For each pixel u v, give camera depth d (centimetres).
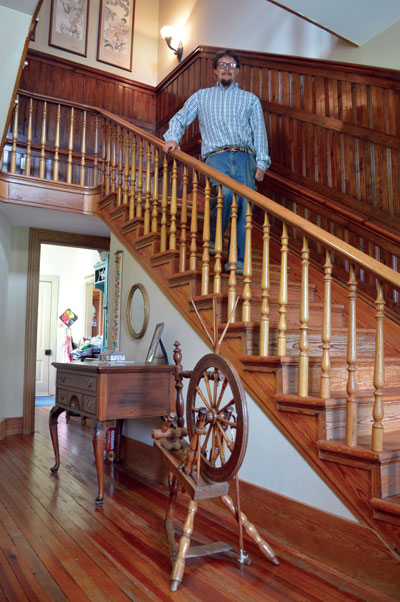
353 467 183
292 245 381
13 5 203
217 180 260
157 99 630
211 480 187
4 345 484
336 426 197
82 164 436
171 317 309
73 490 296
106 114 426
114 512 256
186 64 561
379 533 173
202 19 543
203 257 271
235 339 245
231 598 167
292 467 213
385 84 312
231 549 202
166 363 304
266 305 228
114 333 395
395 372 262
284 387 214
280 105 399
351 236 334
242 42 466
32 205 407
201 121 320
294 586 175
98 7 612
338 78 349
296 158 382
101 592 170
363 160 325
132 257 371
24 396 498
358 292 327
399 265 302
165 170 322
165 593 170
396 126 304
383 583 170
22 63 243
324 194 354
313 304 300
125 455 368
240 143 311
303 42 388
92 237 543
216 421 185
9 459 379
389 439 197
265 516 224
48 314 860
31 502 271
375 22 316
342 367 234
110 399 271
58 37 577
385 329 301
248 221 244
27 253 509
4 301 473
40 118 533
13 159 404
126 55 627
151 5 655
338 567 187
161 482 317
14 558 197
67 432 509
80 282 884
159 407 288
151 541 217
